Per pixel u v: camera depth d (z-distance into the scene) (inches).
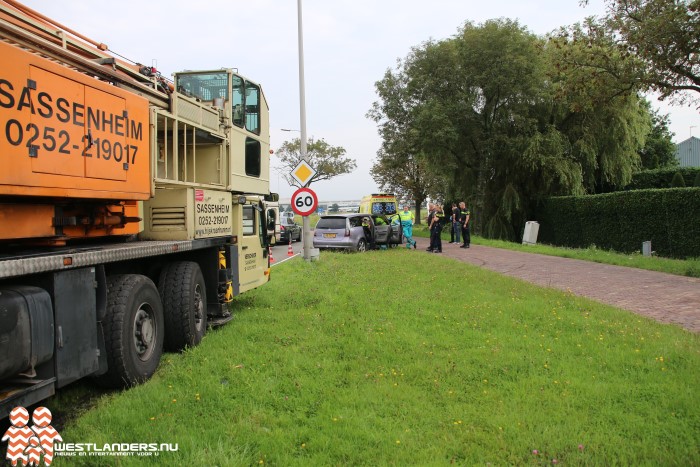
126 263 221.3
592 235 859.4
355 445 144.5
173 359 231.3
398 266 565.6
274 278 494.9
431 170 1211.9
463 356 227.3
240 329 282.5
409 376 203.0
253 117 349.7
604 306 328.2
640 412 164.6
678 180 1117.7
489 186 1194.6
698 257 620.4
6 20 157.0
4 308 136.8
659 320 299.1
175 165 237.3
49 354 150.5
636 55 547.2
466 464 133.9
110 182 184.2
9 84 138.8
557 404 171.3
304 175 625.9
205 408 171.0
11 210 152.3
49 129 153.7
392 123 1346.0
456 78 1105.4
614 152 1074.7
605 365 213.0
